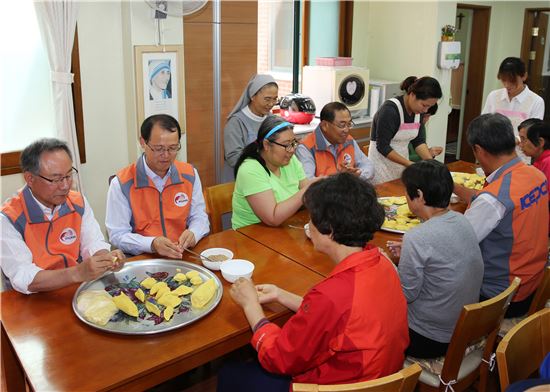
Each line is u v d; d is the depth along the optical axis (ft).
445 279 5.58
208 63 11.80
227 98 12.34
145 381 4.33
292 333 4.21
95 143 11.03
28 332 4.77
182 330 4.85
